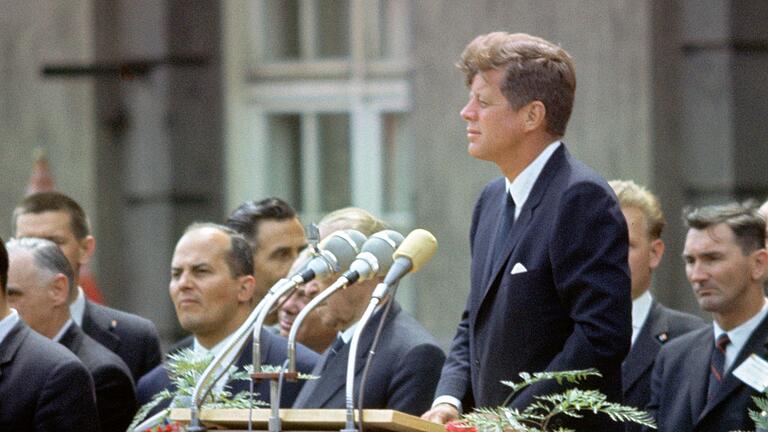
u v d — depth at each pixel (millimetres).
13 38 32594
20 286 16750
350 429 10609
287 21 33188
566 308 12695
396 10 32531
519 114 12914
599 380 12531
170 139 32344
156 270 32344
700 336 15758
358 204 32562
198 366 12953
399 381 14562
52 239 18922
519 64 12906
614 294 12453
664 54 28078
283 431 11008
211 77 32750
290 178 33062
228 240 16766
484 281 13148
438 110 29234
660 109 27812
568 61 13078
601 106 27797
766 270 15477
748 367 15016
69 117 32375
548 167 12961
